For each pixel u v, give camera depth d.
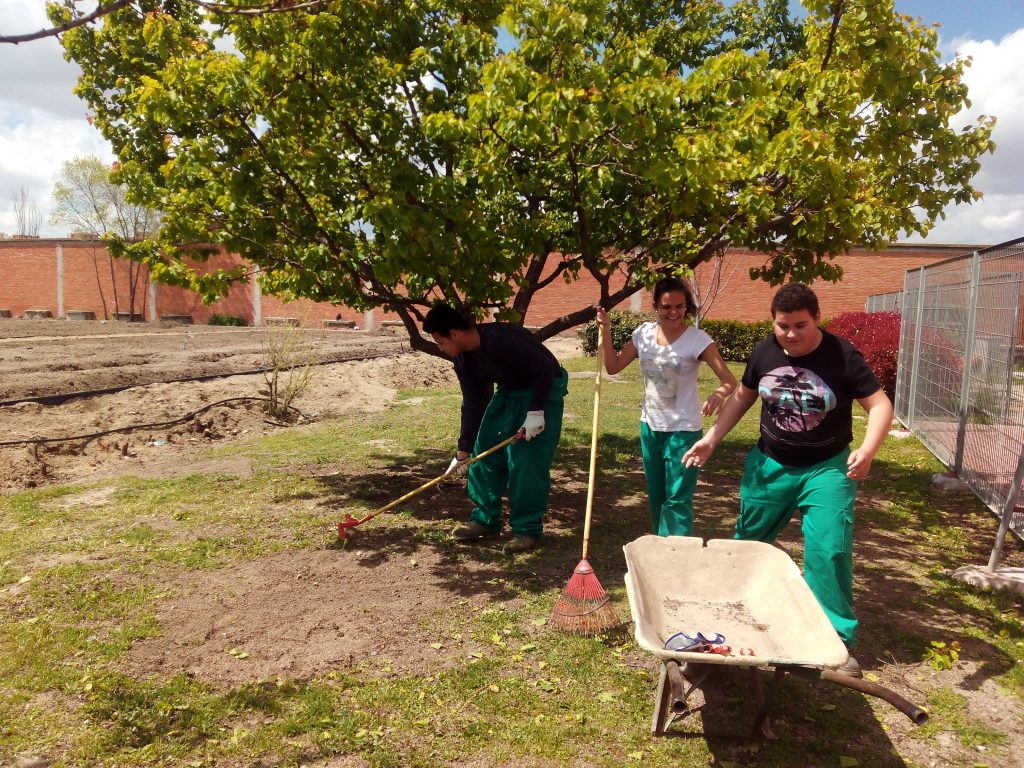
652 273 6.35
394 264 5.24
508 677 3.67
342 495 6.75
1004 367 6.30
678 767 3.00
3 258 39.84
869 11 5.76
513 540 5.45
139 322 35.41
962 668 3.80
